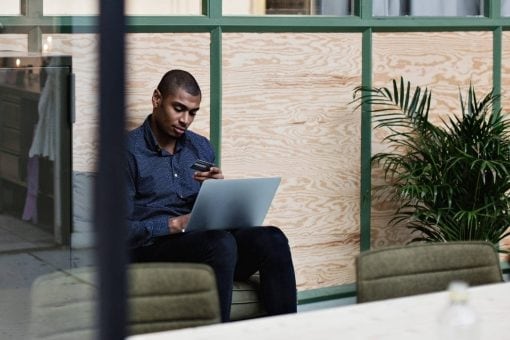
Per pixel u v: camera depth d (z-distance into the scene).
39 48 4.97
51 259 4.71
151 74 5.33
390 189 6.22
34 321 2.85
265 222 5.82
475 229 5.75
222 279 4.45
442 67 6.45
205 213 4.55
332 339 2.34
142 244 4.61
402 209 6.27
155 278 2.82
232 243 4.48
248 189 4.57
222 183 4.48
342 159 6.05
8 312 4.59
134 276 2.80
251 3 5.65
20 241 4.62
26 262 4.63
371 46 6.10
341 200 6.07
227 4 5.55
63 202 4.73
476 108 5.97
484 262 3.24
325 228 6.03
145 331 2.79
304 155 5.91
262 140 5.75
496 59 6.66
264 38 5.70
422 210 5.79
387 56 6.21
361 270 3.04
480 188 5.74
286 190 5.87
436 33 6.40
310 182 5.95
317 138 5.95
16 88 4.56
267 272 4.61
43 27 4.97
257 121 5.72
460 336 1.98
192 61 5.46
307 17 5.84
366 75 6.09
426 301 2.71
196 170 4.76
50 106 4.65
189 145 4.84
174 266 2.84
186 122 4.72
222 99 5.59
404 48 6.27
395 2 6.21
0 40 4.89
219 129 5.57
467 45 6.54
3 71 4.52
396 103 6.00
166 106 4.70
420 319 2.52
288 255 4.64
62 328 3.55
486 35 6.62
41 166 4.65
